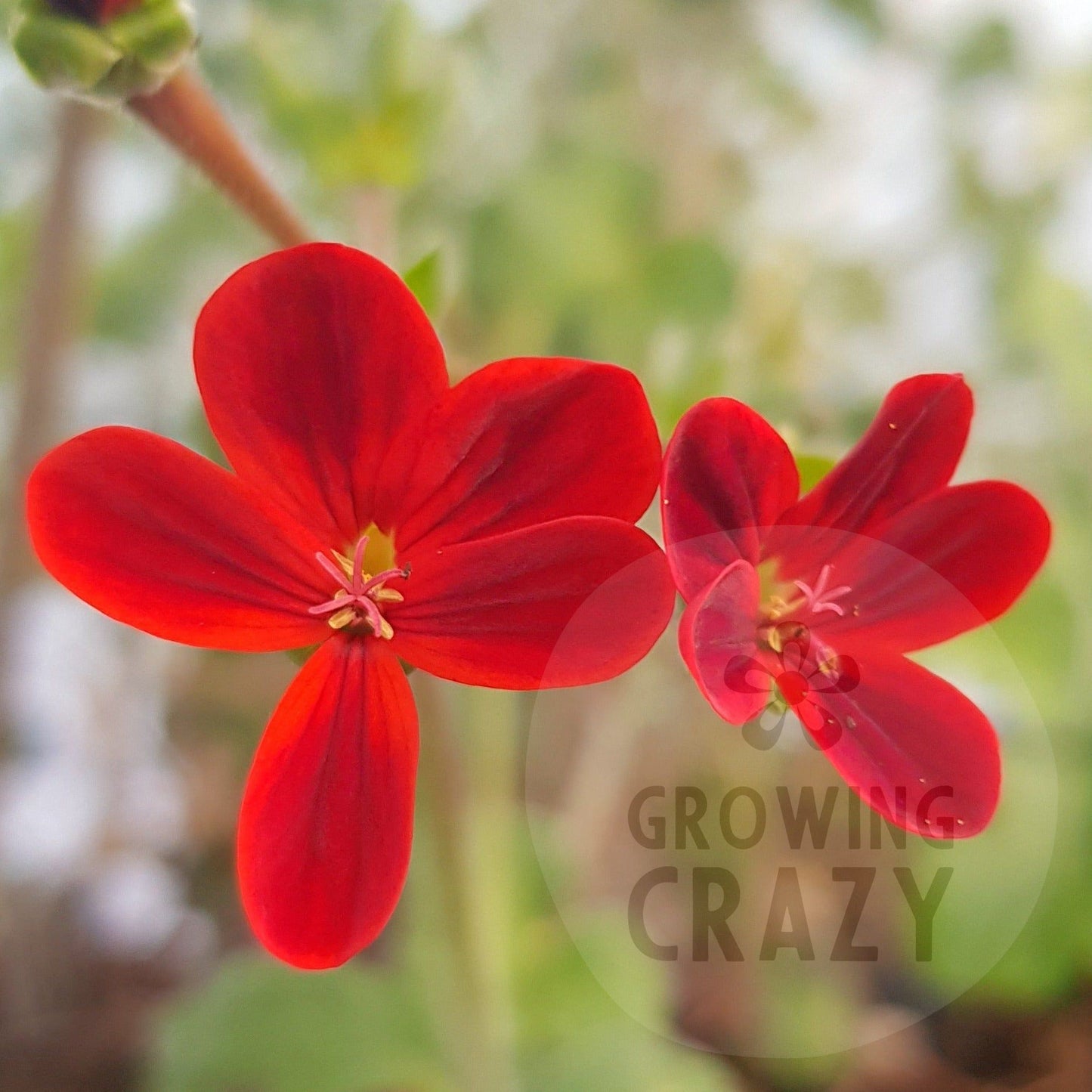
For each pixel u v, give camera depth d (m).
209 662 0.18
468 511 0.09
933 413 0.09
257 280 0.08
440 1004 0.13
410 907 0.13
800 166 0.20
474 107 0.16
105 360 0.18
